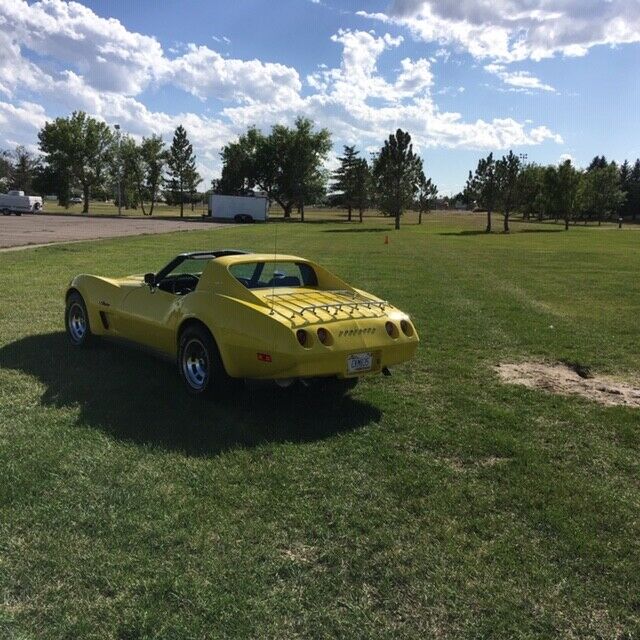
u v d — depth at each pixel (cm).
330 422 501
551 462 437
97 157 8325
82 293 698
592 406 571
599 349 821
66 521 331
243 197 7262
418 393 597
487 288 1477
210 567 294
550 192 6438
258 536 323
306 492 376
